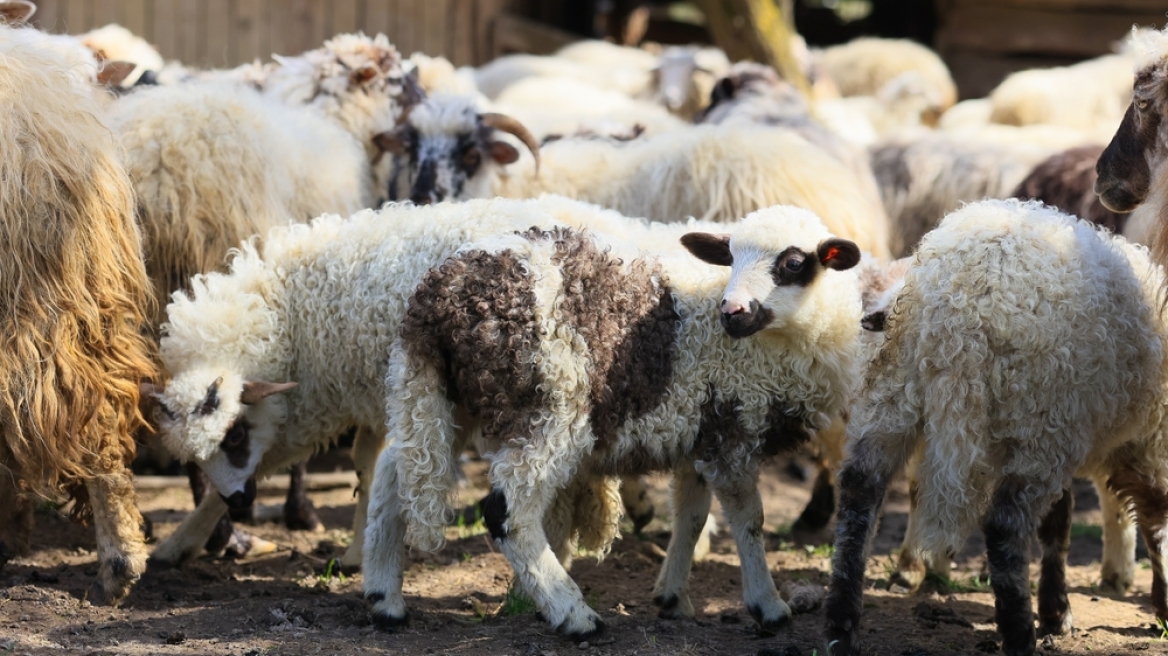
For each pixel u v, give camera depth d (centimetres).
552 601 686
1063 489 671
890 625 769
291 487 986
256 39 2114
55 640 671
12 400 713
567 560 780
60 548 900
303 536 977
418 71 1275
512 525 677
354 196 1000
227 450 774
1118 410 691
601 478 771
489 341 659
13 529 805
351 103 1142
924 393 665
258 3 2109
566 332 666
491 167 1088
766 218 702
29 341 714
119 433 757
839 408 736
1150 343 692
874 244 1070
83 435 735
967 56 2339
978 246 657
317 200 962
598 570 883
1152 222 784
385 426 783
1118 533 874
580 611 687
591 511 786
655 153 1077
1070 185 1094
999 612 657
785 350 708
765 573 733
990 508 661
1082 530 1090
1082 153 1116
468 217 777
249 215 884
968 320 646
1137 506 777
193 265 873
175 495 1091
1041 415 648
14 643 650
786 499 1189
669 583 762
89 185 741
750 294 673
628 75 1953
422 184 1059
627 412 691
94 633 691
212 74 1254
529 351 661
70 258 729
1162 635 760
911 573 864
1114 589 879
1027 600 656
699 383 700
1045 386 645
